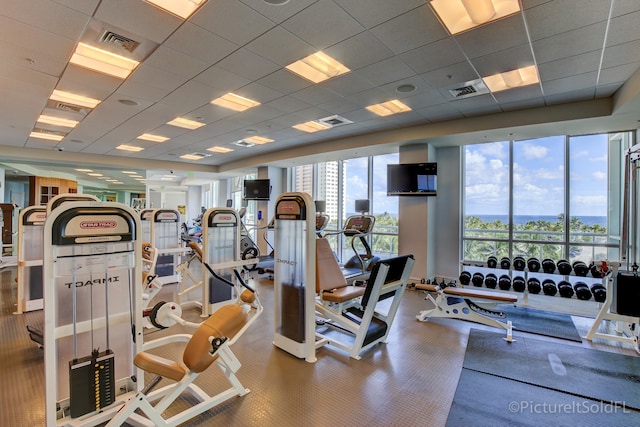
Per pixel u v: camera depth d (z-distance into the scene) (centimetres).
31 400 246
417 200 639
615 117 438
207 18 270
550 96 436
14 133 657
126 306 237
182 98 461
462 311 421
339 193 888
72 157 866
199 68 365
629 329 380
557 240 565
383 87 418
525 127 498
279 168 1011
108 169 1054
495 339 371
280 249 342
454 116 534
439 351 338
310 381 275
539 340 368
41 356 320
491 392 260
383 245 794
